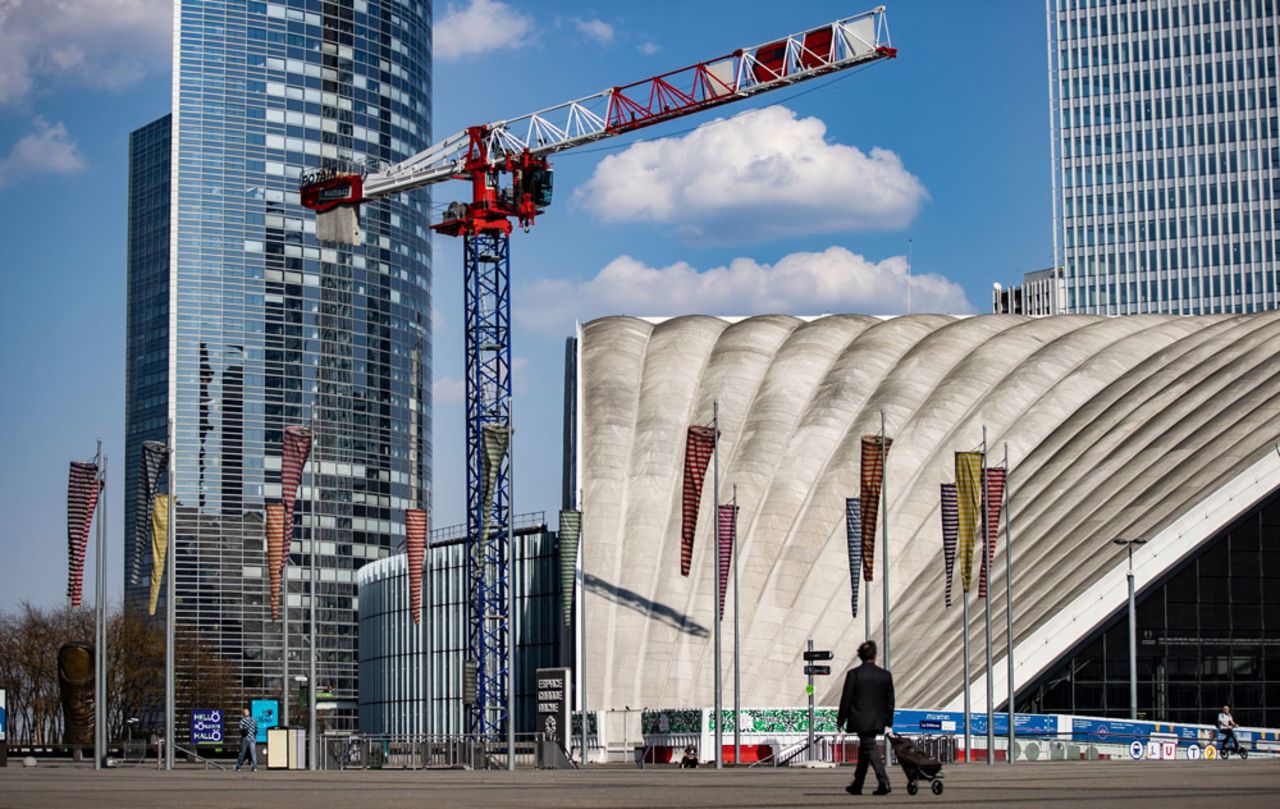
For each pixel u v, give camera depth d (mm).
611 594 107062
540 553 121375
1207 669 93188
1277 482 93000
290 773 56188
